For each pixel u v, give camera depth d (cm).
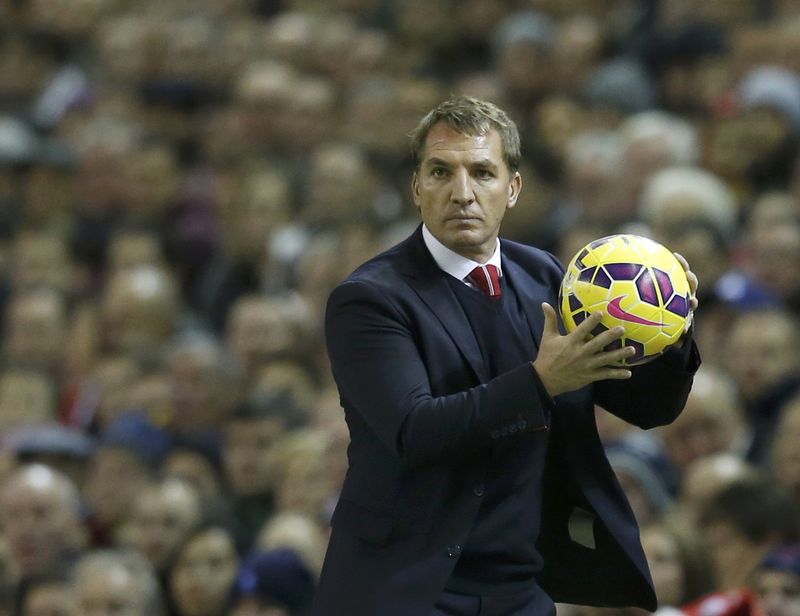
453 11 4794
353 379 1281
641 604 1378
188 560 2531
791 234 3030
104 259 4222
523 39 4272
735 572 2139
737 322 2866
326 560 1327
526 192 3669
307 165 4306
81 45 5388
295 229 3856
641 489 2322
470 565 1308
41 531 2580
